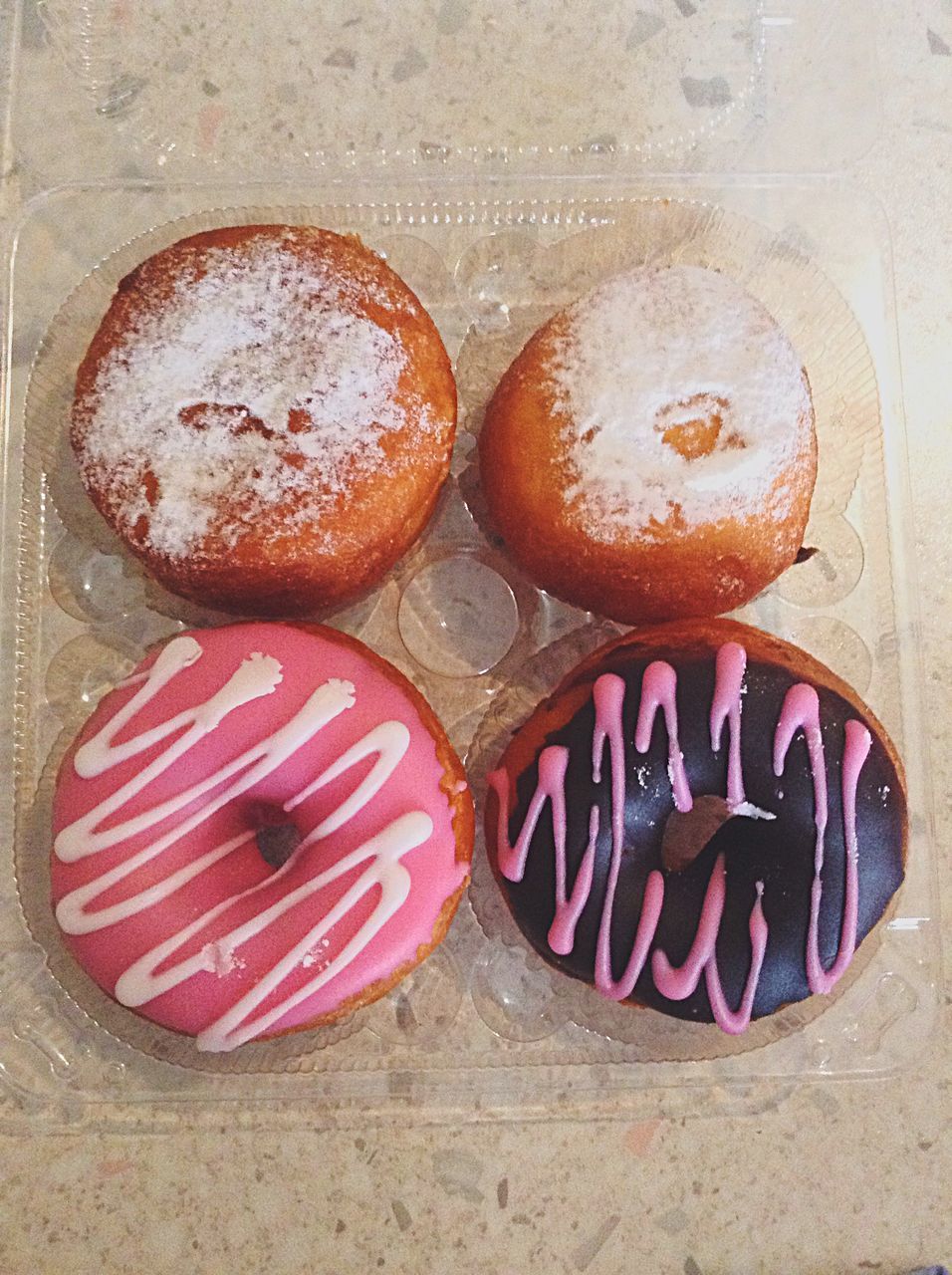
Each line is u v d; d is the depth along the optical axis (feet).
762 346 0.78
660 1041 0.82
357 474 0.75
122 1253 0.82
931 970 0.87
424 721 0.76
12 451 0.87
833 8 0.97
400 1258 0.83
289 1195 0.83
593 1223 0.84
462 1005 0.85
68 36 0.93
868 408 0.92
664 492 0.76
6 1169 0.82
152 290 0.77
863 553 0.91
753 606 0.90
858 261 0.94
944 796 0.90
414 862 0.73
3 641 0.86
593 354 0.78
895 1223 0.85
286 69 0.95
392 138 0.94
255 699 0.73
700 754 0.74
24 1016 0.83
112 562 0.88
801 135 0.96
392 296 0.79
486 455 0.82
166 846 0.73
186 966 0.71
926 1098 0.86
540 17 0.96
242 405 0.75
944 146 0.97
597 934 0.73
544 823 0.74
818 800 0.74
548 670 0.87
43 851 0.83
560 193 0.91
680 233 0.91
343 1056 0.83
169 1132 0.83
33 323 0.89
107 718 0.75
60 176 0.92
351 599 0.84
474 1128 0.84
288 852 0.82
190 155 0.93
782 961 0.74
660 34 0.97
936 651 0.92
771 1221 0.85
